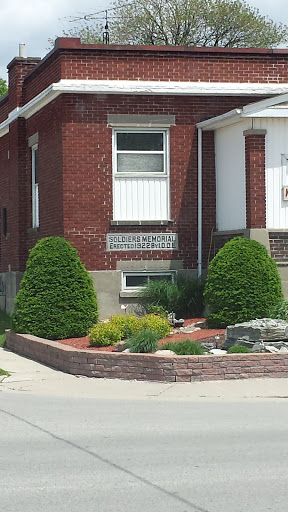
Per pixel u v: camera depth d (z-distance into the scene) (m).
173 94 21.55
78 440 10.17
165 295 20.38
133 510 7.18
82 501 7.47
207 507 7.25
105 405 12.80
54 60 21.64
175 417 11.69
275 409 12.34
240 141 20.48
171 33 46.81
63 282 18.83
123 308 21.00
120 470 8.59
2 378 15.48
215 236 21.61
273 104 19.77
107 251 21.20
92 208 21.14
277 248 19.86
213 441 10.02
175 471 8.53
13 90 25.38
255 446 9.72
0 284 27.69
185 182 21.73
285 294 19.83
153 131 21.64
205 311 19.73
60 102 21.08
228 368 14.66
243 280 17.94
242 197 20.39
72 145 21.03
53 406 12.73
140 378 14.92
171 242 21.61
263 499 7.50
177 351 15.40
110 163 21.25
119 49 21.30
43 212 22.80
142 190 21.53
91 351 15.65
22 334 18.73
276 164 19.95
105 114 21.23
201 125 21.50
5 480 8.23
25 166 24.86
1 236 28.20
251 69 22.06
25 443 10.02
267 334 15.90
